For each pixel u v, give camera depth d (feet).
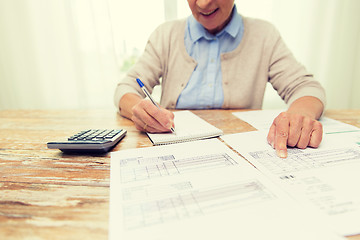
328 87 5.16
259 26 3.04
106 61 5.13
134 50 5.10
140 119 1.66
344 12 4.71
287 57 2.92
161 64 3.23
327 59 4.99
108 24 4.94
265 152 1.31
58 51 5.13
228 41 2.97
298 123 1.37
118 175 1.09
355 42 4.87
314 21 4.75
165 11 4.87
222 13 2.52
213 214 0.79
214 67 2.99
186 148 1.40
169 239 0.69
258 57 2.98
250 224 0.73
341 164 1.12
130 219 0.78
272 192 0.90
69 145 1.34
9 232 0.74
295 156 1.24
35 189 0.99
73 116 2.30
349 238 0.68
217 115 2.19
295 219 0.75
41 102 5.45
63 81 5.30
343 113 2.20
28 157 1.33
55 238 0.71
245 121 1.97
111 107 5.37
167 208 0.83
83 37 5.00
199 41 3.02
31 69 5.25
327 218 0.75
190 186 0.97
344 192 0.89
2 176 1.11
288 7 4.68
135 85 2.75
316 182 0.97
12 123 2.07
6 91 5.38
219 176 1.04
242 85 2.99
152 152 1.35
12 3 4.88
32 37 5.07
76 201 0.90
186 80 3.03
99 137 1.44
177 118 2.03
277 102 5.17
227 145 1.43
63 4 4.86
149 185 0.99
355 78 5.16
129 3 4.84
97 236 0.72
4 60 5.20
